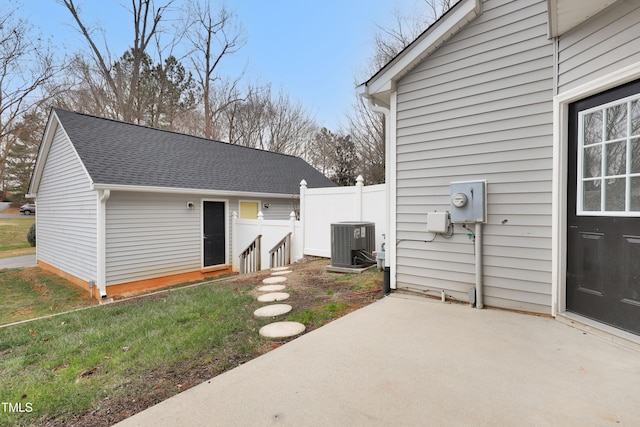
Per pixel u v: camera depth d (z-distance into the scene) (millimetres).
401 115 4422
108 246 7402
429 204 4164
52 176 9898
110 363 2697
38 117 16516
